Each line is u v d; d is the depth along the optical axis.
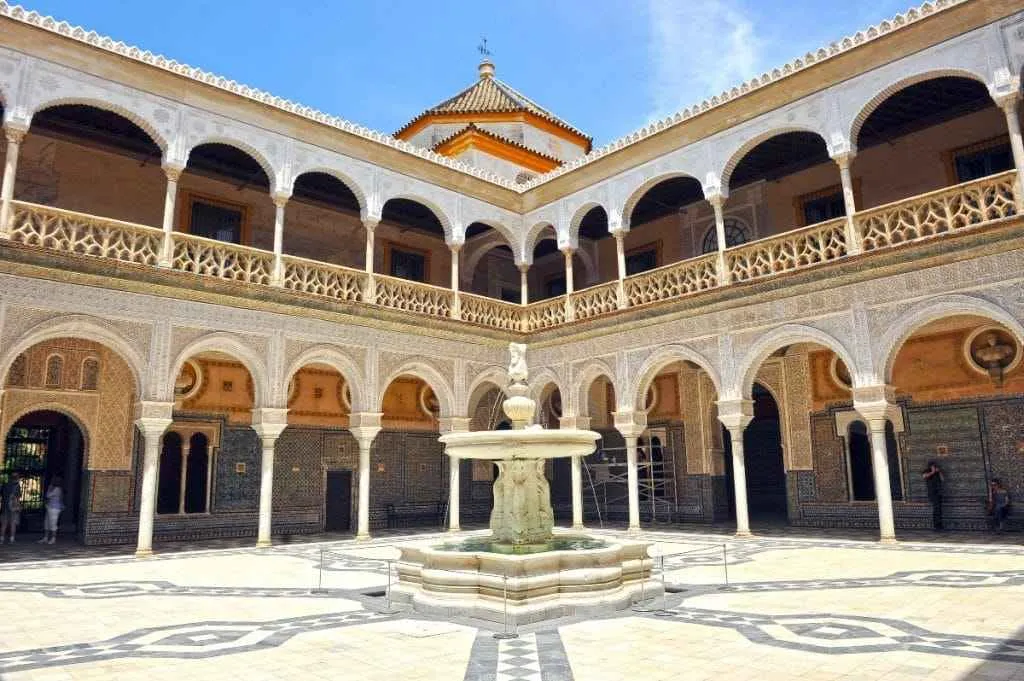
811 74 11.23
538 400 14.99
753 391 16.42
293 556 9.92
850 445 13.24
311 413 14.78
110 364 12.48
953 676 3.62
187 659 4.29
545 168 18.75
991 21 9.56
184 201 13.59
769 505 16.12
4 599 6.52
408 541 12.06
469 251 17.84
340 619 5.45
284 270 12.01
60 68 10.20
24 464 13.49
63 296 9.76
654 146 13.30
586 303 14.27
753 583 6.73
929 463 12.11
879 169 13.19
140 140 12.80
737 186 15.16
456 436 6.73
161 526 12.59
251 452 13.84
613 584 5.78
